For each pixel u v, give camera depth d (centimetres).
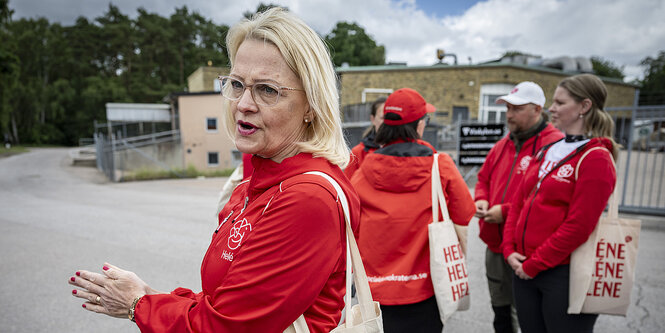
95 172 1986
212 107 2206
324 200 84
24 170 2080
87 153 3688
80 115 6119
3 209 820
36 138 5919
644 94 4700
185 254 480
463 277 189
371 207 193
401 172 187
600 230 175
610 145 176
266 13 93
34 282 386
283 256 80
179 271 419
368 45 4669
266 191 91
